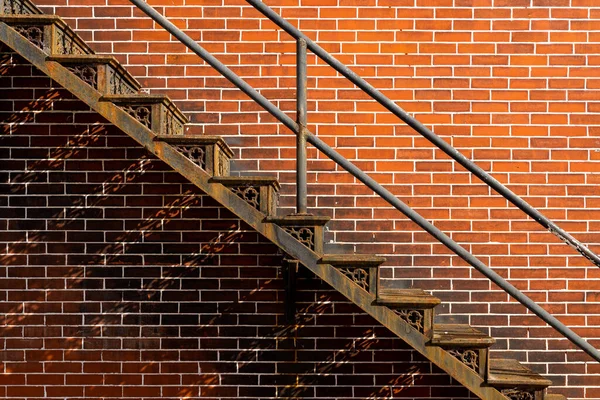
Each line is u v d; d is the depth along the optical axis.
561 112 4.59
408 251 4.59
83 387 4.56
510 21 4.60
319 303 4.57
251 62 4.63
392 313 3.68
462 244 4.59
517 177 4.59
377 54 4.60
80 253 4.57
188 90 4.63
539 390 3.69
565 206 4.57
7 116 4.58
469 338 3.69
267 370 4.56
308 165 4.62
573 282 4.57
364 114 4.60
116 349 4.56
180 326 4.57
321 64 4.60
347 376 4.55
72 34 4.07
